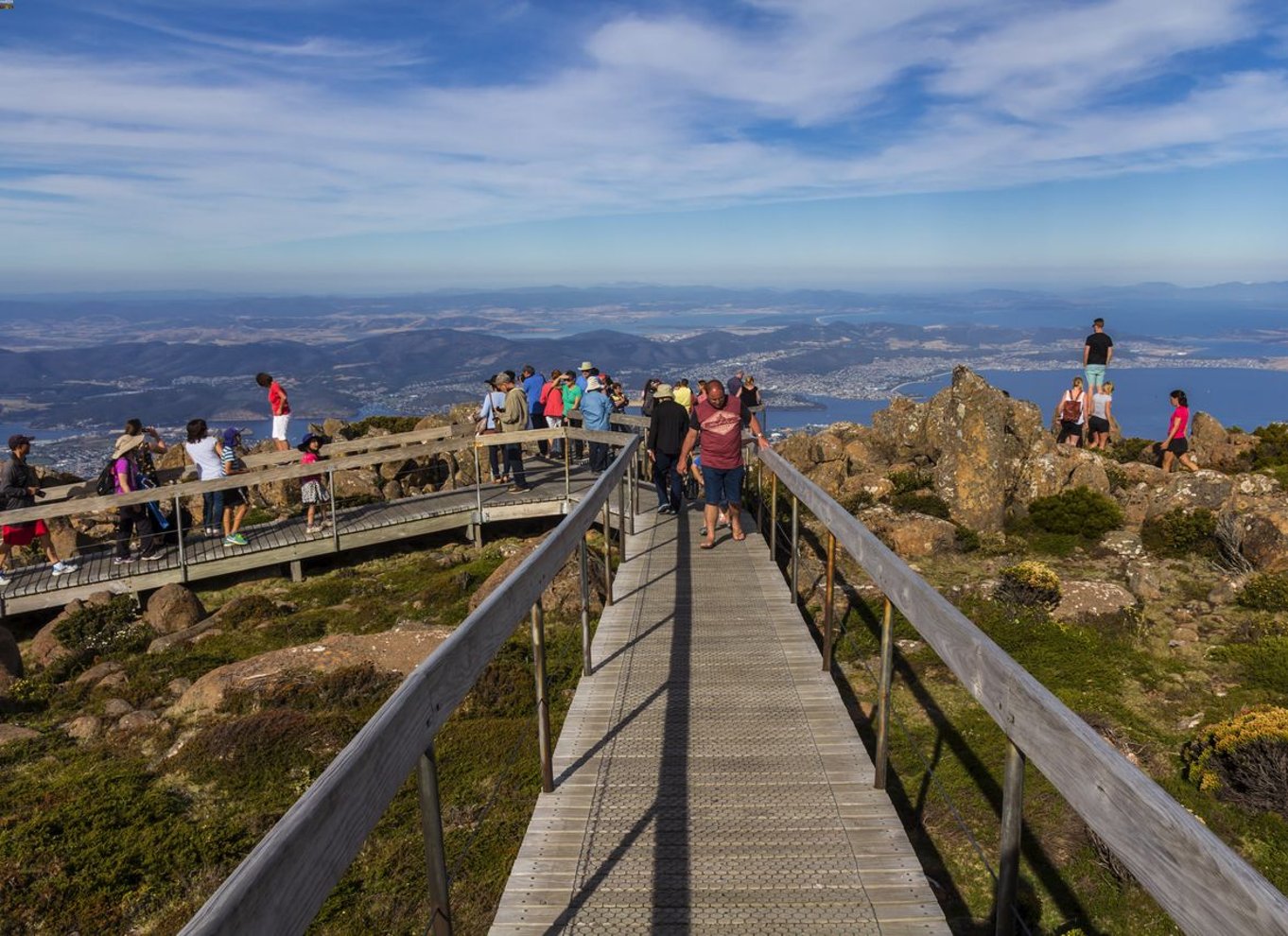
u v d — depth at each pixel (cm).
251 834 707
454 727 859
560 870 394
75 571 1393
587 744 531
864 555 471
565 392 2084
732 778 482
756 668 662
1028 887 564
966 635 300
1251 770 646
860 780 479
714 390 1058
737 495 1105
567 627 1116
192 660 1127
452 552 1584
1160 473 1616
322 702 930
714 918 355
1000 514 1416
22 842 689
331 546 1489
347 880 630
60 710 1019
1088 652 931
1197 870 164
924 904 364
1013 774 267
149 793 766
